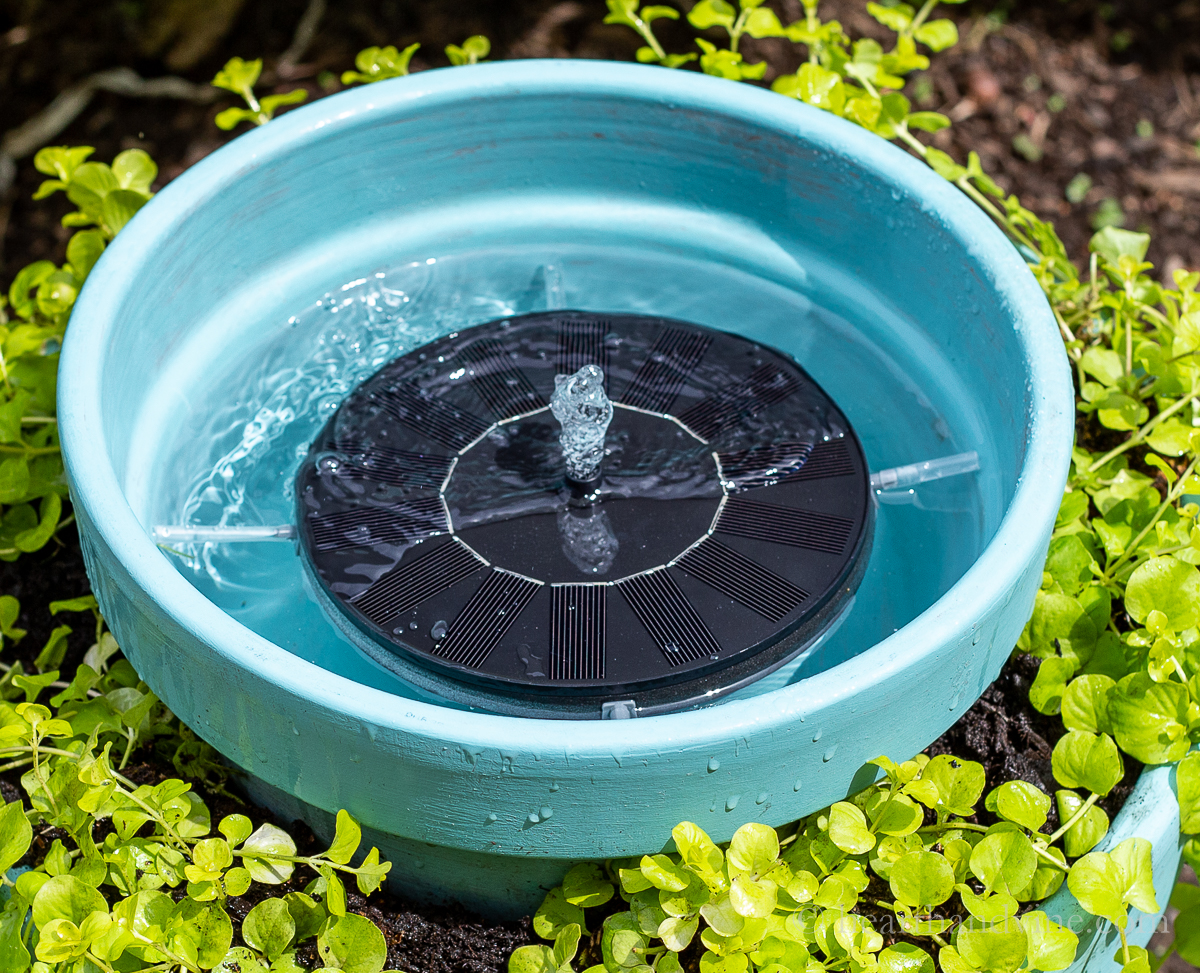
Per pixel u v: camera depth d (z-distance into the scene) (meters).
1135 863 0.79
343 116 0.90
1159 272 1.22
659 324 0.91
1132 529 0.87
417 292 0.94
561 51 1.38
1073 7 1.44
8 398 0.92
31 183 1.32
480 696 0.81
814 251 0.93
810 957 0.78
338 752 0.76
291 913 0.79
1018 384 0.84
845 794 0.78
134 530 0.79
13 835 0.79
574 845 0.77
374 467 0.86
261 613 0.85
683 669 0.81
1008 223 0.97
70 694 0.85
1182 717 0.82
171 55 1.37
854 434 0.87
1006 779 0.83
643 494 0.85
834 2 1.41
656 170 0.94
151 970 0.77
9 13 1.35
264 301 0.92
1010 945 0.77
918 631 0.77
